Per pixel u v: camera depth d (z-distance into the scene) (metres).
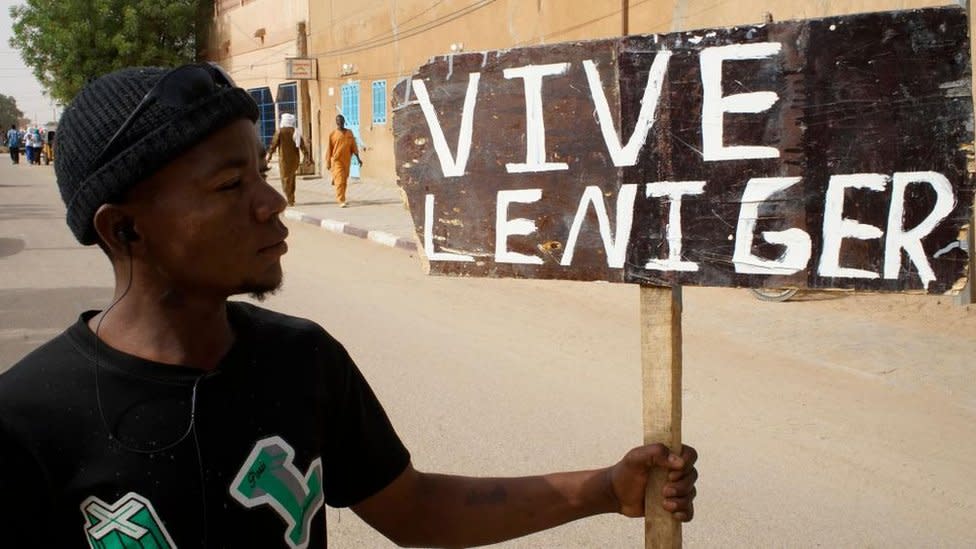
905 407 5.04
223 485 1.17
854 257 1.43
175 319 1.22
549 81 1.60
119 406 1.14
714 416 4.91
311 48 24.89
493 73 1.64
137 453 1.13
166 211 1.16
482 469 4.18
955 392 5.26
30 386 1.13
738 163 1.48
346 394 1.38
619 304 7.70
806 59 1.43
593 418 4.85
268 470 1.21
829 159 1.43
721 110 1.48
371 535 3.57
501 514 1.55
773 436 4.61
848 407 5.04
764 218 1.47
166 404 1.16
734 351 6.19
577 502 1.56
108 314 1.22
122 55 34.47
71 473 1.11
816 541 3.54
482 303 7.85
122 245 1.19
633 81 1.53
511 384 5.44
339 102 23.39
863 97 1.41
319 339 1.35
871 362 5.86
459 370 5.74
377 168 21.41
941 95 1.37
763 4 9.87
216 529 1.16
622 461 1.55
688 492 1.54
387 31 20.25
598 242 1.58
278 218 1.26
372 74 21.28
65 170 1.16
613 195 1.56
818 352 6.11
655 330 1.55
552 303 7.80
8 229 13.41
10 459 1.08
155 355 1.20
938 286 1.39
